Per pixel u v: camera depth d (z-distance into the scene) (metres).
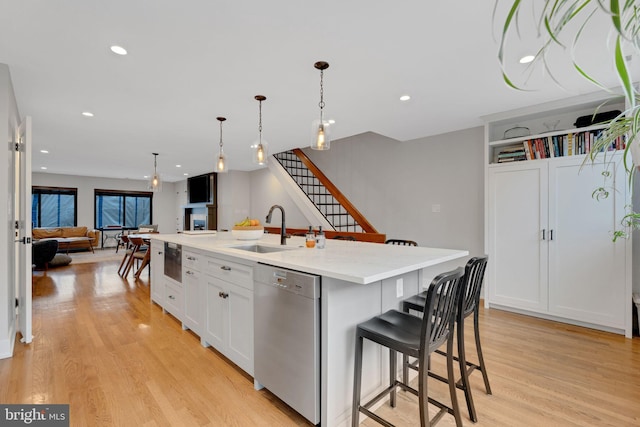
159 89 2.77
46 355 2.41
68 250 8.46
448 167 4.37
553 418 1.70
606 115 2.88
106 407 1.78
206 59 2.24
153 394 1.91
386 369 1.95
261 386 1.99
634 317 2.89
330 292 1.58
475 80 2.61
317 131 2.73
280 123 3.84
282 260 1.85
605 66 2.34
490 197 3.57
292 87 2.74
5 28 1.85
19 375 2.11
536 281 3.25
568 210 3.05
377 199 5.38
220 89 2.78
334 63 2.31
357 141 5.75
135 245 5.55
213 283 2.47
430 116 3.58
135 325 3.07
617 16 0.54
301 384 1.65
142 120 3.69
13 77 2.50
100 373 2.15
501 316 3.34
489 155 3.64
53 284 4.86
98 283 4.93
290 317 1.71
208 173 8.56
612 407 1.80
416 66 2.36
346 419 1.67
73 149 5.33
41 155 5.89
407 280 2.15
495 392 1.95
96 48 2.09
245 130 4.15
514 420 1.68
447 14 1.75
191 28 1.87
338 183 6.15
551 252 3.15
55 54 2.16
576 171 3.00
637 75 2.51
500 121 3.62
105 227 9.79
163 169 7.87
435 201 4.53
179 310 3.07
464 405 1.83
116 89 2.77
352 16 1.77
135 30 1.89
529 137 3.31
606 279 2.86
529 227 3.29
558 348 2.56
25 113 3.39
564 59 2.26
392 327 1.60
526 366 2.27
